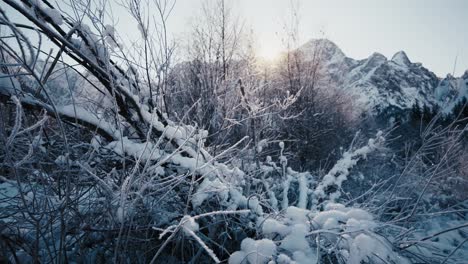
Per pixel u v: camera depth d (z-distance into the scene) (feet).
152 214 8.00
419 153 11.20
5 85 6.62
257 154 13.23
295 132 32.53
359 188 19.40
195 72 18.44
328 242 6.89
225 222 8.46
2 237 6.44
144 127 9.46
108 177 6.92
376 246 6.03
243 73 20.97
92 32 8.34
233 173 9.73
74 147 8.05
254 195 9.66
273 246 6.11
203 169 8.60
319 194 13.58
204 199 8.49
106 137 8.70
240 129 16.46
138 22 10.14
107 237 7.14
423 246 7.10
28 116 7.71
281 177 15.14
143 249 7.91
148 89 10.99
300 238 6.43
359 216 6.75
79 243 7.53
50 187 6.88
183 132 9.57
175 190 8.99
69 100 8.64
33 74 5.31
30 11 7.13
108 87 8.63
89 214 7.40
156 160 8.21
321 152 35.29
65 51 7.77
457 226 6.70
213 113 13.80
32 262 6.98
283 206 11.87
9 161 5.30
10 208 6.67
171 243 8.78
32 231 7.27
